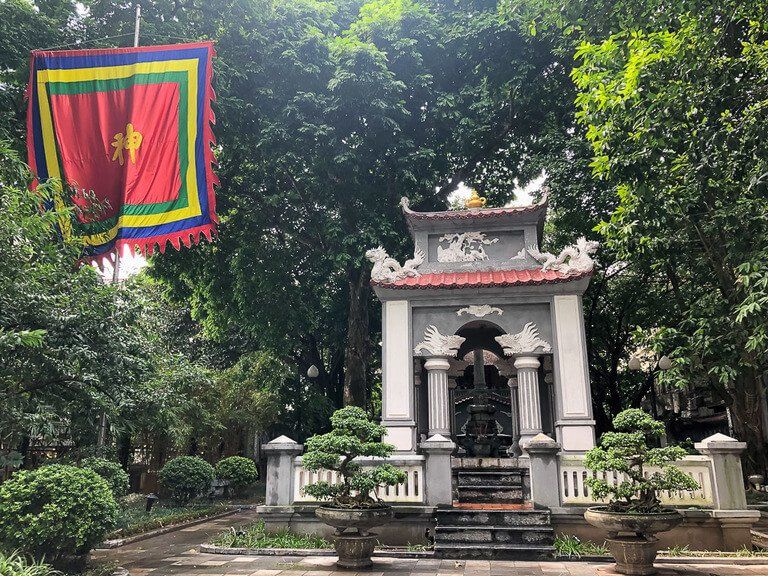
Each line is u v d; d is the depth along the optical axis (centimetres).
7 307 779
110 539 1145
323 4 1777
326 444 863
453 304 1315
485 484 1201
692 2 831
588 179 1727
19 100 1440
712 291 1331
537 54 1775
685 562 874
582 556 905
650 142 809
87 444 1227
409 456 1039
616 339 2361
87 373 846
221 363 2645
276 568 882
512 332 1285
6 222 755
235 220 1908
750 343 923
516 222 1409
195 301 2189
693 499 963
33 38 1445
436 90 1827
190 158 1221
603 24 1105
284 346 1961
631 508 814
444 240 1430
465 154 1938
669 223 1203
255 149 1714
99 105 1248
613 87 844
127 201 1202
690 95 784
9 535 731
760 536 1088
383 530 1008
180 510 1603
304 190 1809
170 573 857
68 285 870
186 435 1931
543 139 1853
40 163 1225
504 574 819
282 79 1672
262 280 1856
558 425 1195
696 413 2667
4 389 825
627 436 812
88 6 1606
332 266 1931
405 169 1717
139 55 1269
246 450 2784
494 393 1741
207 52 1266
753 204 959
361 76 1584
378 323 2181
